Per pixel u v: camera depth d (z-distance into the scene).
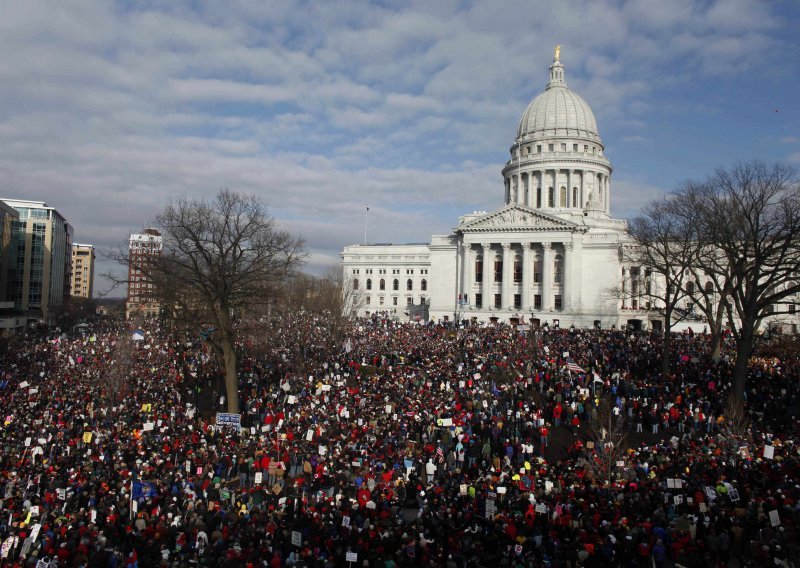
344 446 36.06
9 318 124.81
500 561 21.66
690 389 50.06
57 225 170.38
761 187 51.94
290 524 25.27
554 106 159.62
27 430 40.62
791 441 37.28
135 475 30.22
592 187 153.00
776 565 21.16
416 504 29.31
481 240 127.75
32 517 26.70
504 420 43.44
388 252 176.62
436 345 74.06
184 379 61.62
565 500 27.84
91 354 71.06
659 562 22.20
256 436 40.47
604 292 118.94
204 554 22.50
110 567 22.16
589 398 49.59
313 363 65.62
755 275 49.97
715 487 28.52
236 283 51.97
